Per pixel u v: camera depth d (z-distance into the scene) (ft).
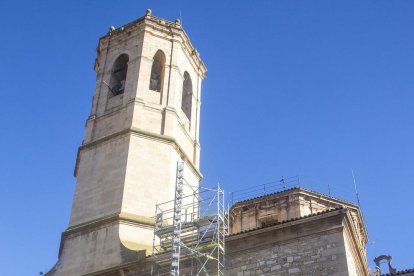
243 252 84.48
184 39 137.18
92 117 123.34
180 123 124.77
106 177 111.34
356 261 87.92
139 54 128.47
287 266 79.82
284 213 141.08
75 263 101.50
